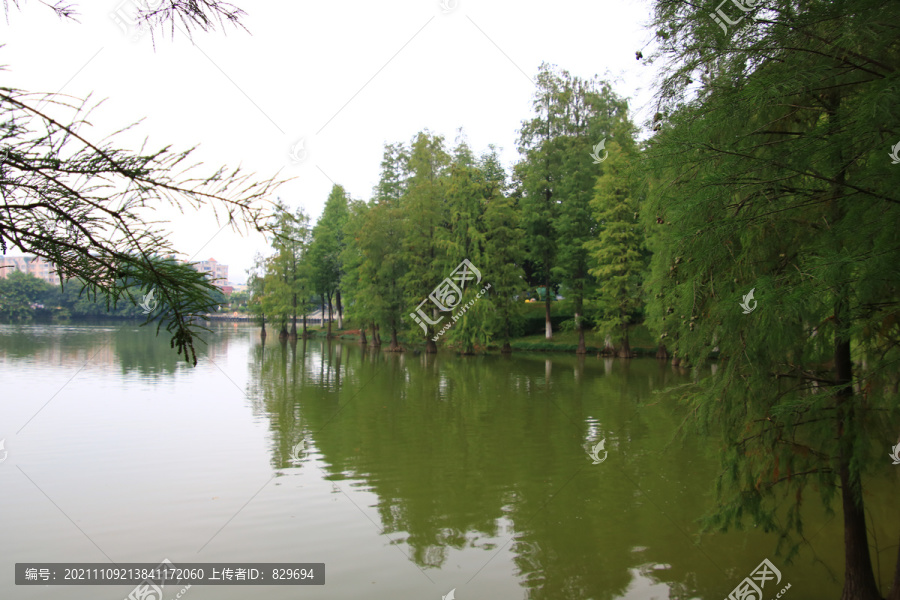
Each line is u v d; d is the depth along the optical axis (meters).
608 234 27.38
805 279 4.21
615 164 26.34
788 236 4.80
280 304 44.09
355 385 19.41
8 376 19.86
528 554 6.49
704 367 5.69
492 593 5.59
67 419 12.98
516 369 24.38
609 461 10.06
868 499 7.04
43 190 2.04
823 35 4.12
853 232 4.03
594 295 30.66
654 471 9.51
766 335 4.39
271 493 8.32
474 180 32.31
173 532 6.97
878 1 3.72
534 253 33.84
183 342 2.32
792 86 4.16
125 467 9.45
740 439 5.34
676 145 4.72
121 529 7.05
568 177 30.97
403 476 9.20
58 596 5.43
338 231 47.25
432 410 14.75
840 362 4.86
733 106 4.45
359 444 11.20
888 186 3.79
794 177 4.43
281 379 20.80
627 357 29.28
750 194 4.55
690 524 7.32
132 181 2.12
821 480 5.07
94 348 32.19
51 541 6.68
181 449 10.63
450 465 9.78
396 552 6.52
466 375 22.33
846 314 4.16
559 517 7.54
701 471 9.53
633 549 6.61
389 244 34.94
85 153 2.05
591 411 14.68
